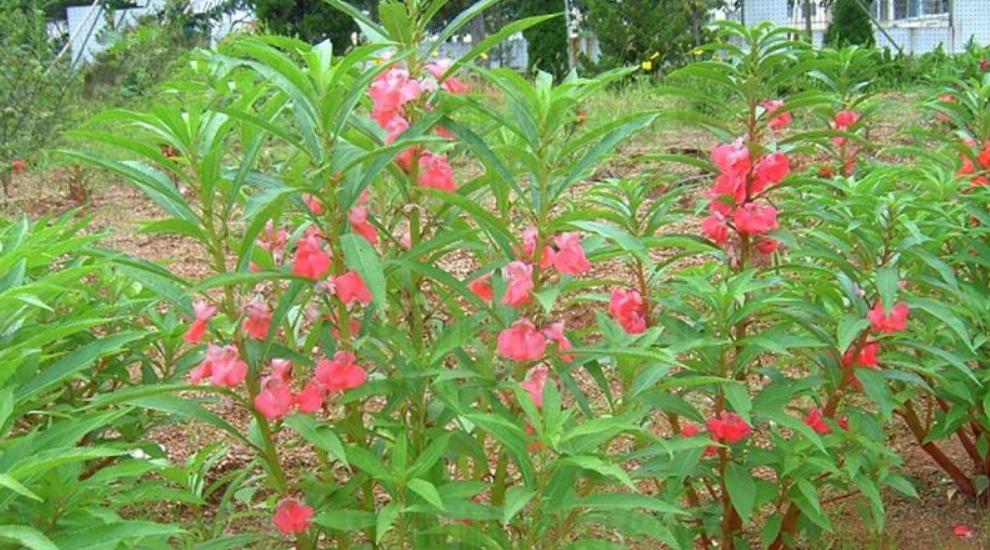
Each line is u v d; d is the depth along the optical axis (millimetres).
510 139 2771
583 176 2395
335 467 3762
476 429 2600
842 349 2605
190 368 2951
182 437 4273
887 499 3916
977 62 9938
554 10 19359
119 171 2225
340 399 2268
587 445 2133
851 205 2961
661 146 9969
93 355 2014
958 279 3406
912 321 3527
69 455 1537
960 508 3836
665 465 2678
